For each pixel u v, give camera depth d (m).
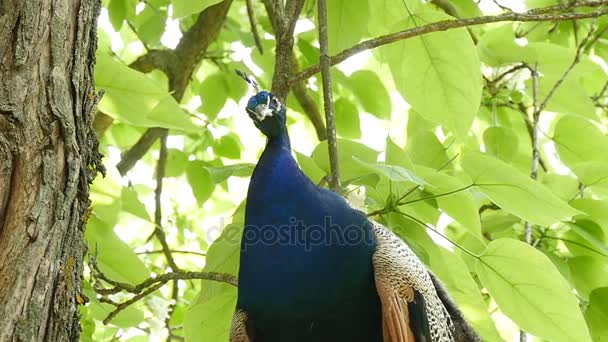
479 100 4.68
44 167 2.65
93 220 4.34
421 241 4.18
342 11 5.03
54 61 2.74
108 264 4.52
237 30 6.66
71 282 2.72
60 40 2.76
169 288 7.37
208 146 7.04
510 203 4.14
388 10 5.16
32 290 2.58
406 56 4.70
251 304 3.60
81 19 2.85
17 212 2.60
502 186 4.07
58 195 2.67
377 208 4.23
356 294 3.56
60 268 2.66
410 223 4.19
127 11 6.87
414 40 4.65
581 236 5.01
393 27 4.74
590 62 5.83
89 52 2.93
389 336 3.43
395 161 4.08
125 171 6.50
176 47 6.81
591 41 6.29
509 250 4.07
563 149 5.44
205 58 7.11
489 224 5.14
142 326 5.76
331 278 3.53
